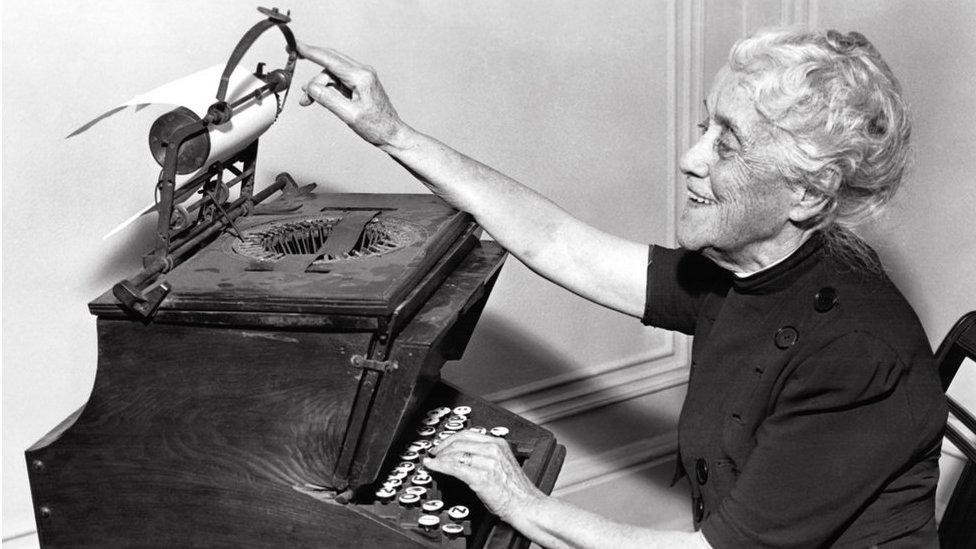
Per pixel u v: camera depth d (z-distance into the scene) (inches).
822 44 53.6
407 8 92.7
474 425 71.5
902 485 55.8
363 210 70.3
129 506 58.6
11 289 81.8
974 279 107.5
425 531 56.4
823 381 52.9
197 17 83.5
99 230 84.0
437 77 96.0
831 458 52.8
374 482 61.2
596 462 117.6
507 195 68.8
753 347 58.0
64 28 78.7
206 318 54.5
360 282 55.0
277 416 54.9
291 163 90.8
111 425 57.4
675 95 111.7
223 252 61.9
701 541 54.5
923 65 108.5
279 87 62.1
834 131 51.9
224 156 60.8
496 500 56.8
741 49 54.8
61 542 60.2
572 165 107.3
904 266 114.6
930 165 109.9
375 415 54.7
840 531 55.9
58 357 85.1
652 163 113.1
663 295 68.2
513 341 108.1
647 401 120.4
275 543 56.5
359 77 63.0
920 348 54.8
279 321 53.6
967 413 69.8
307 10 87.8
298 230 67.0
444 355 68.2
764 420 56.7
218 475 56.4
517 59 100.4
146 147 84.2
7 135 78.6
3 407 83.7
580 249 69.4
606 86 107.2
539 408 111.2
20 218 80.7
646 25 108.0
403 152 66.5
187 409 56.2
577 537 56.0
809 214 54.9
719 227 56.4
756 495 53.3
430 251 61.2
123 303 54.8
